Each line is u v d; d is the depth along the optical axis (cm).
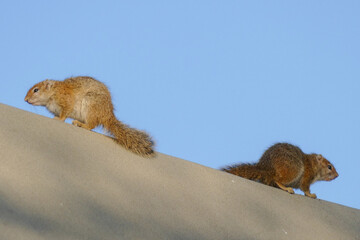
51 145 1130
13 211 868
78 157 1141
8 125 1124
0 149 1020
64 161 1093
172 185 1218
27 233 836
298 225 1312
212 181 1323
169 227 1054
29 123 1179
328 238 1312
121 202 1056
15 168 984
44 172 1019
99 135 1317
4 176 945
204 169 1367
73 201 979
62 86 1473
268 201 1362
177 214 1114
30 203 911
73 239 880
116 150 1271
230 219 1199
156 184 1190
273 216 1299
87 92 1441
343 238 1342
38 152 1075
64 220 916
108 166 1168
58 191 984
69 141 1188
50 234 863
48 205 931
